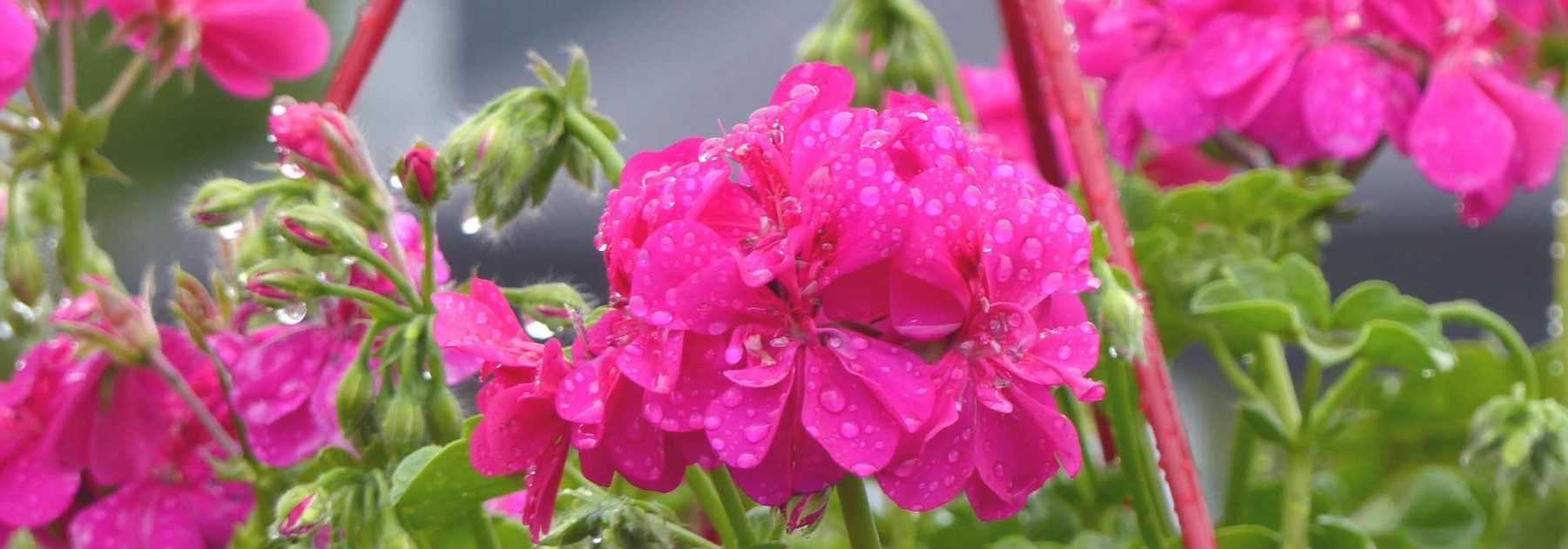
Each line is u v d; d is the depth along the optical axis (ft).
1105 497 2.84
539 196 2.43
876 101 2.88
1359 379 2.69
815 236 2.10
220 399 2.58
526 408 2.14
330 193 2.46
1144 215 2.89
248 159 7.78
